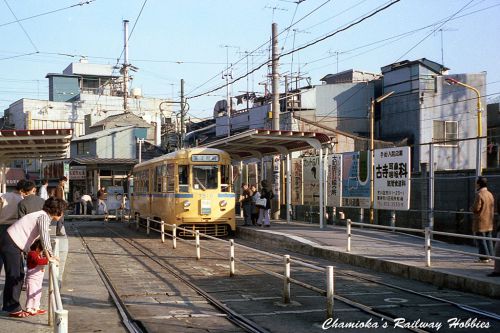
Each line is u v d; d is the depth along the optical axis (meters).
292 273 12.57
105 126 51.50
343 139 37.31
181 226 20.95
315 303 9.33
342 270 12.98
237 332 7.52
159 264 14.16
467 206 16.03
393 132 38.62
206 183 21.08
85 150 49.22
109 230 26.36
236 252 16.84
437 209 17.16
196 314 8.57
